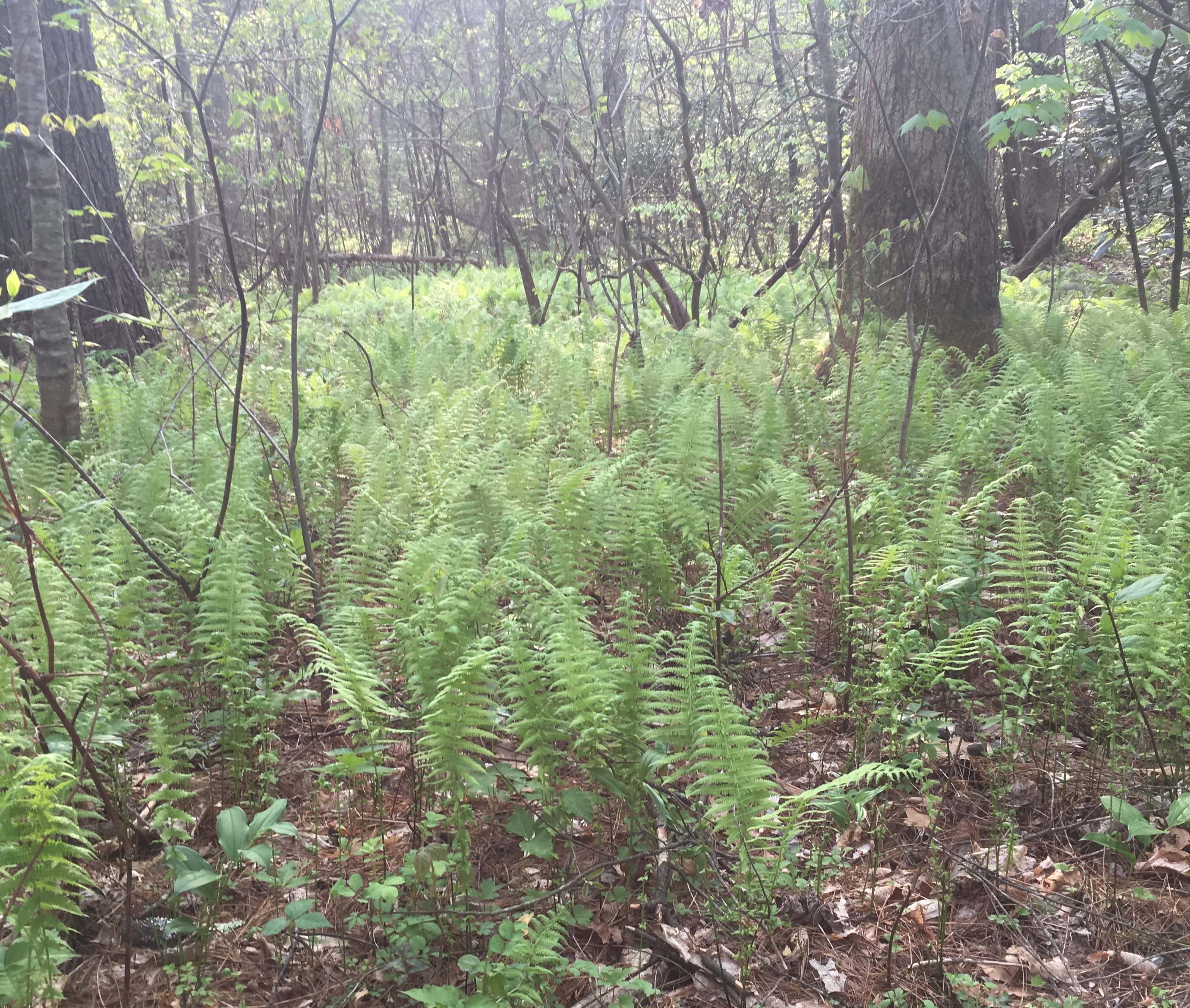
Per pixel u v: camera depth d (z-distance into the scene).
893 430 6.50
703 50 13.03
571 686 2.98
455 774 2.88
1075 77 10.19
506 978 2.41
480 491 4.99
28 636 3.24
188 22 10.58
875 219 9.34
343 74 15.34
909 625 3.66
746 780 2.74
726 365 8.88
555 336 11.20
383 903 2.76
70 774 2.59
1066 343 9.57
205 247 15.70
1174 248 10.76
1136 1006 2.61
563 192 11.60
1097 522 3.96
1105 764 3.53
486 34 18.03
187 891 2.67
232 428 4.29
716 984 2.70
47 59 10.05
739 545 4.79
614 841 3.26
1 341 9.62
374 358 9.98
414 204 22.00
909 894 3.01
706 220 11.73
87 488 5.11
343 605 4.25
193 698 3.85
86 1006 2.58
